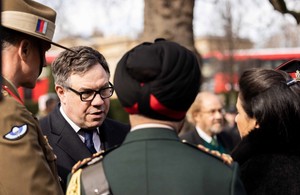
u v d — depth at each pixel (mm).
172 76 1565
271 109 1917
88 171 1631
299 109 1920
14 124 1959
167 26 5598
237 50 18672
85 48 2900
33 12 2172
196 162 1573
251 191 1896
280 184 1860
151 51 1605
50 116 2963
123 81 1621
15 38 2135
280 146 1951
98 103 2828
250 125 2002
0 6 1868
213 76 18953
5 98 1999
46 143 2145
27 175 1904
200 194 1524
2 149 1913
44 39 2199
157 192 1537
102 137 3031
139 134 1628
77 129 2916
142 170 1572
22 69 2166
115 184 1577
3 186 1887
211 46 19453
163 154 1588
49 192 1944
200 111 4848
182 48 1631
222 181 1549
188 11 5633
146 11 5727
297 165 1898
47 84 16297
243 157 2025
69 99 2842
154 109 1591
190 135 4898
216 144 4973
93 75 2820
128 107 1631
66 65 2834
